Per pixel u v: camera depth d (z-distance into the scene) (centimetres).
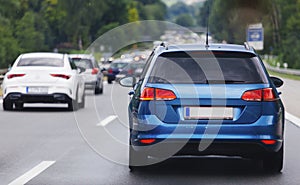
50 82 2347
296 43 9675
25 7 8994
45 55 2447
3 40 7325
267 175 1151
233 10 10112
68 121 2036
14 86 2353
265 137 1082
